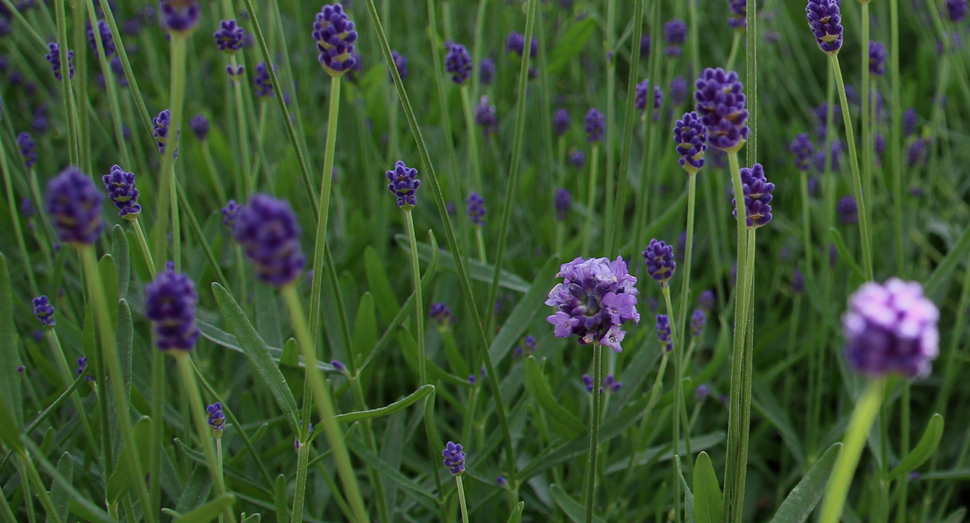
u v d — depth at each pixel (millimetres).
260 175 952
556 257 681
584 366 755
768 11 979
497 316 820
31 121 1019
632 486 725
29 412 678
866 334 445
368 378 694
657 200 843
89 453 662
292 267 467
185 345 497
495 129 881
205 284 791
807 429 737
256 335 588
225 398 681
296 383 659
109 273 568
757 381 748
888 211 890
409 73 1126
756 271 948
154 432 522
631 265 712
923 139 910
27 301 789
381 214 842
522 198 897
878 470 681
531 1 667
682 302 617
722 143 523
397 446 680
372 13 603
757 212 544
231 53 699
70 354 714
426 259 715
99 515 527
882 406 655
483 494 698
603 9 1128
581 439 653
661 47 955
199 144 937
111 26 628
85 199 479
